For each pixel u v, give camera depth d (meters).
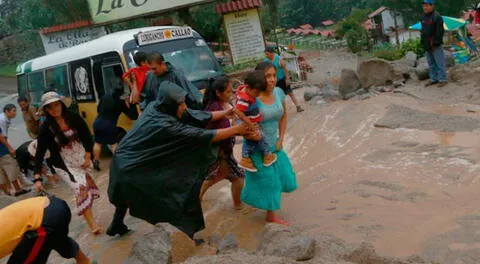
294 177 5.70
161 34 10.30
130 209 5.21
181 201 5.03
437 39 10.64
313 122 9.80
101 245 6.01
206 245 5.17
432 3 10.58
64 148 6.13
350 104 10.51
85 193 6.25
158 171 5.00
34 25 35.69
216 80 5.76
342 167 7.13
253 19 18.11
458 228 4.82
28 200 4.20
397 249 4.61
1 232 3.92
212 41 22.41
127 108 9.16
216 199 6.74
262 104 5.27
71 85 11.43
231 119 5.98
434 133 7.81
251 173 5.44
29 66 13.39
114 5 16.62
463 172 6.18
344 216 5.49
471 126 7.84
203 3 16.81
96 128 8.76
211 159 5.09
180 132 4.86
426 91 10.69
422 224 5.03
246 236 5.49
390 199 5.75
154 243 4.60
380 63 11.53
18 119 20.98
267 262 3.97
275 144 5.47
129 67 9.79
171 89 4.88
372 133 8.42
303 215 5.74
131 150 5.02
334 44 45.50
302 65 27.70
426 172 6.37
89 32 22.16
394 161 6.95
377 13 45.31
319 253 4.34
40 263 4.23
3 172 9.53
